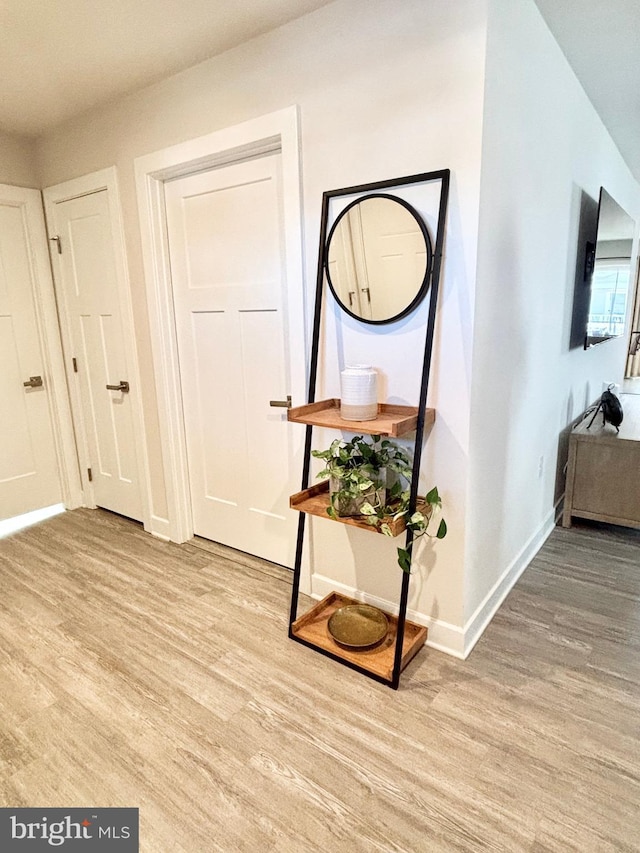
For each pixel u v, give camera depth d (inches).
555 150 86.7
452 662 72.2
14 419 123.9
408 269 66.9
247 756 57.4
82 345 122.8
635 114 111.7
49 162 115.0
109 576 98.3
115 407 120.0
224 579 96.3
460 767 55.5
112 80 88.3
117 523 124.4
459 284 63.9
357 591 83.6
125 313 107.3
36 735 60.7
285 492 95.6
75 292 120.0
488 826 49.1
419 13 60.7
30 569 101.8
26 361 124.3
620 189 143.9
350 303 73.1
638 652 73.9
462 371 65.8
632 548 106.9
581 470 113.1
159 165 92.3
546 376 98.8
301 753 57.6
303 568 90.3
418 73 62.1
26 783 54.5
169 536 113.6
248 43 76.1
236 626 81.5
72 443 132.3
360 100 67.2
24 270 121.3
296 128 73.4
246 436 98.7
